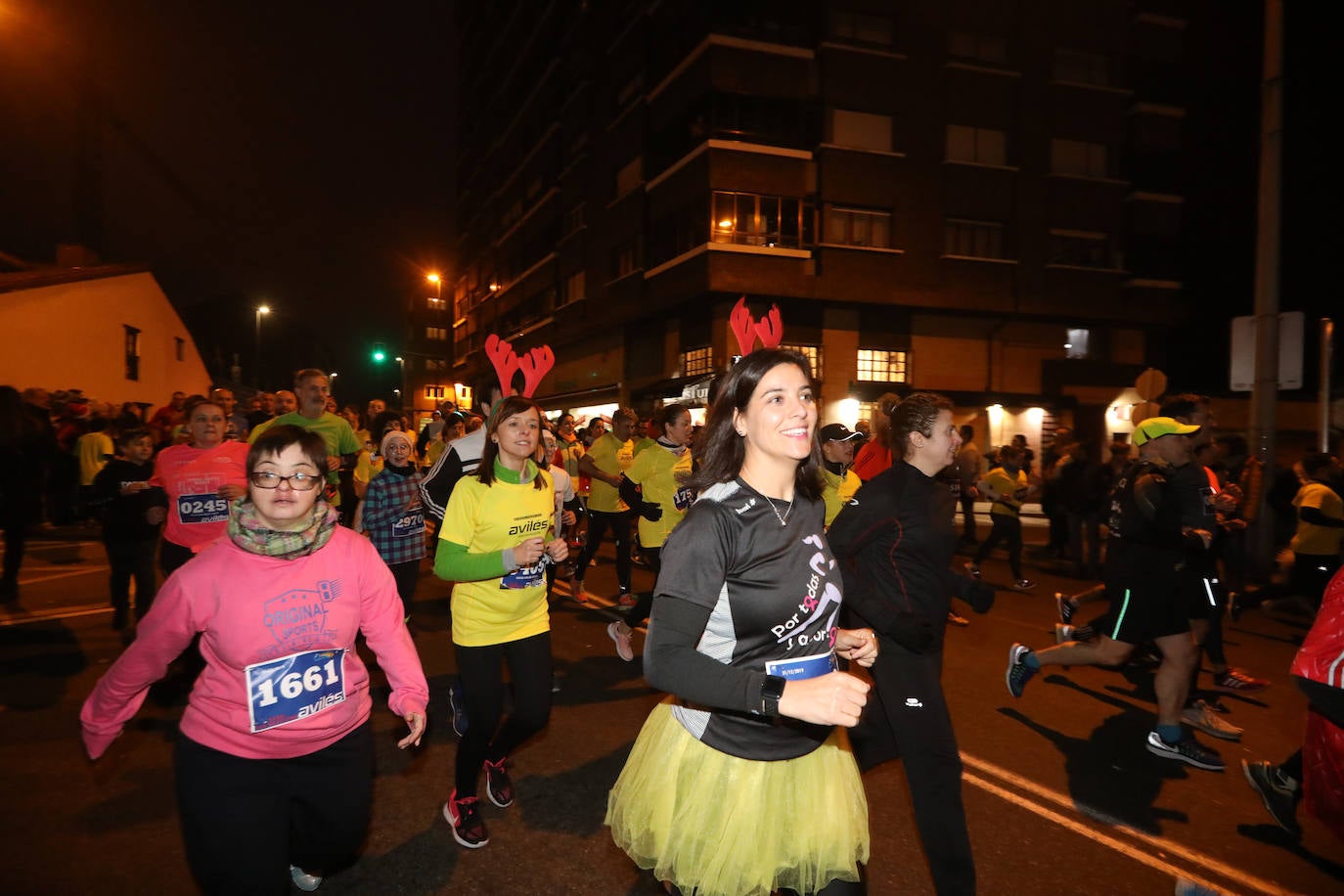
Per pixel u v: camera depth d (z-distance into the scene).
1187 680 4.21
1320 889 3.06
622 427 8.23
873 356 21.95
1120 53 23.88
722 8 20.39
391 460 5.53
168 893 2.83
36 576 8.87
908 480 2.82
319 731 2.12
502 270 41.09
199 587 1.98
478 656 3.16
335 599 2.14
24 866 2.99
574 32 30.27
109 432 10.37
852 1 21.09
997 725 4.77
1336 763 2.57
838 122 21.06
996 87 22.59
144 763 3.93
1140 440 4.34
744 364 1.86
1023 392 23.41
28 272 19.08
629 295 24.58
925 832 2.48
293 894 2.87
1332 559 7.28
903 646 2.49
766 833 1.83
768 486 1.87
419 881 2.96
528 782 3.84
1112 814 3.64
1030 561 11.19
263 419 8.62
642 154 23.97
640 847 1.90
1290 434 23.19
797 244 20.66
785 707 1.54
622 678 5.54
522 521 3.26
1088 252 23.75
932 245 21.83
